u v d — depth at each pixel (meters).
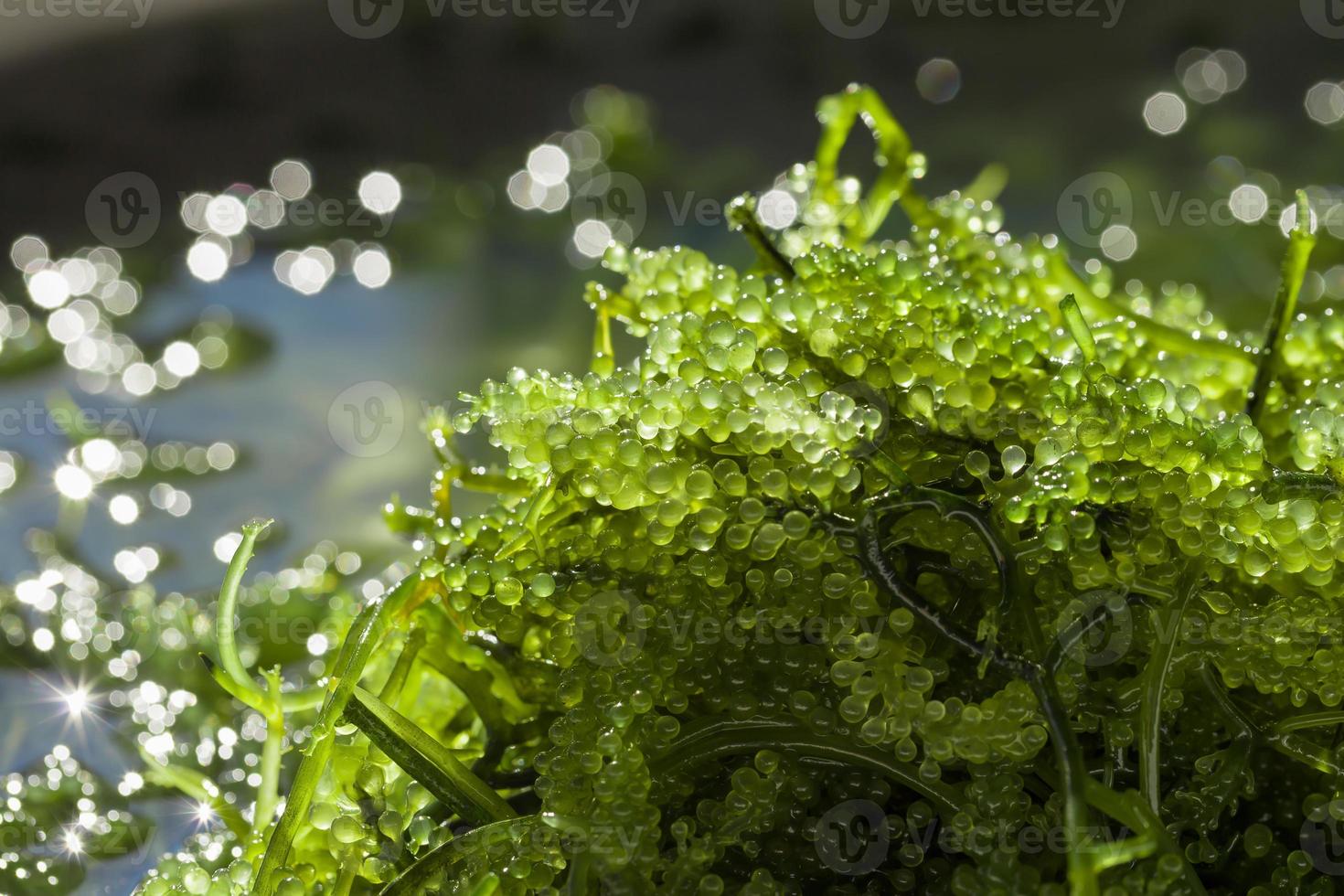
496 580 0.37
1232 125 0.80
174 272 0.74
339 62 0.94
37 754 0.42
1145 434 0.37
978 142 0.80
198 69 0.91
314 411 0.57
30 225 0.77
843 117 0.42
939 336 0.38
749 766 0.37
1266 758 0.38
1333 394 0.38
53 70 0.90
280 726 0.38
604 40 0.99
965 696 0.37
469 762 0.38
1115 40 0.94
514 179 0.80
